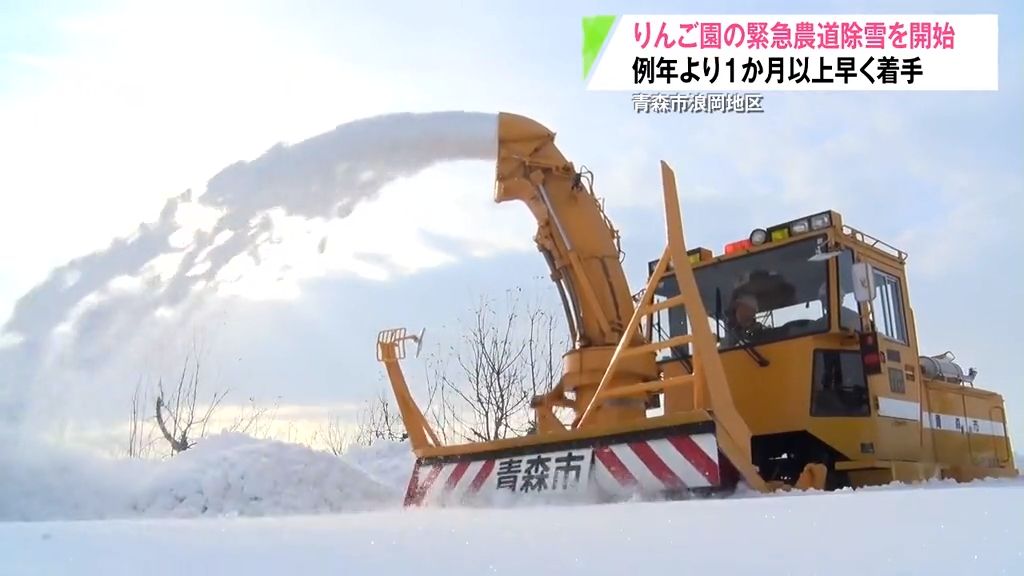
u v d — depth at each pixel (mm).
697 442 4246
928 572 1068
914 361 6523
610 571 1145
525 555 1305
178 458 6016
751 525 1706
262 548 1470
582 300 6230
